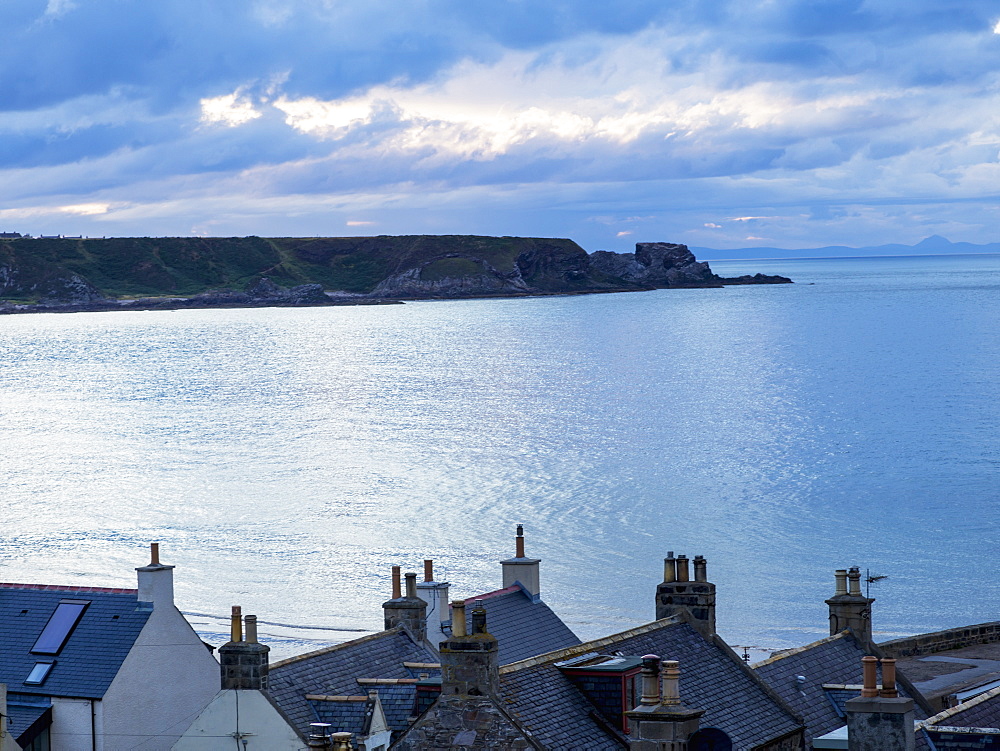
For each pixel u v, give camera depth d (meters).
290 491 153.12
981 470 157.00
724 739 24.97
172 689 49.06
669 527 125.69
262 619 92.69
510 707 28.39
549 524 127.81
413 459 176.50
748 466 163.50
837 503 137.25
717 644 36.12
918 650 71.44
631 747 25.41
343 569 110.06
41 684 47.59
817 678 37.56
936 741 28.17
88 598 50.59
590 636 85.75
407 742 27.17
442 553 115.44
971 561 109.19
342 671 39.38
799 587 100.88
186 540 125.25
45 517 139.75
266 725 35.62
